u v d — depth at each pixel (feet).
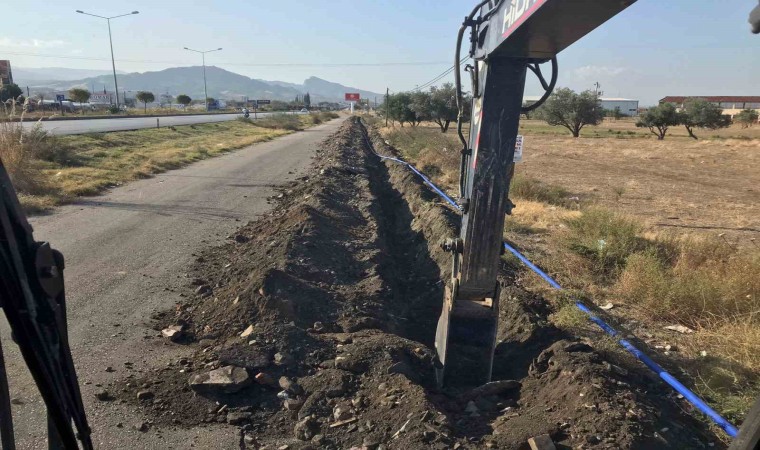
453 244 16.15
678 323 21.45
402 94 195.93
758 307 20.36
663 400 15.15
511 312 21.63
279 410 14.08
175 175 57.77
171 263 26.05
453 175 64.90
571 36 10.94
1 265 5.34
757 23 5.16
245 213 38.68
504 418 14.11
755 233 40.86
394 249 35.32
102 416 13.29
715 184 74.13
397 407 13.80
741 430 6.09
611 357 17.42
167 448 12.28
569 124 222.48
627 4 8.82
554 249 32.14
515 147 14.53
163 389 14.53
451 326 16.38
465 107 19.72
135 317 19.62
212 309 19.79
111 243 29.27
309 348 16.96
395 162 70.54
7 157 42.22
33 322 5.57
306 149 95.81
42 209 37.01
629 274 25.02
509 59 13.82
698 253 28.94
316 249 27.02
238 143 102.42
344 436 13.07
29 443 12.10
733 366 16.96
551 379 15.58
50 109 202.80
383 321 20.83
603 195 61.62
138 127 118.73
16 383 14.57
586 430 12.56
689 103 219.20
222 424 13.34
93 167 57.31
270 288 19.74
